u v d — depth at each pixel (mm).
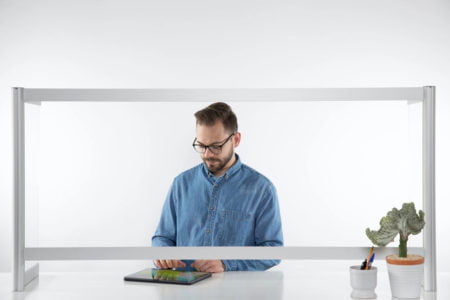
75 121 2910
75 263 2988
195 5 3086
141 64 3076
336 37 3078
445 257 3057
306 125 2867
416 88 1673
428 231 1661
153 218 2902
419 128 1741
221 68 3076
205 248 1695
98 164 2910
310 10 3084
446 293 1642
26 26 3084
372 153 2871
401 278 1569
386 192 2865
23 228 1705
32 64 3082
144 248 1705
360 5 3084
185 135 2879
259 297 1572
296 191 2865
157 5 3086
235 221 2484
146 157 2893
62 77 3078
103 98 1692
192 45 3078
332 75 3076
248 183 2494
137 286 1717
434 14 3076
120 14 3088
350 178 2869
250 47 3078
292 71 3078
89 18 3086
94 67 3078
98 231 2902
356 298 1578
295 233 2863
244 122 2861
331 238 2863
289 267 2953
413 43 3078
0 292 1676
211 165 2486
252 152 2865
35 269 1881
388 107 2867
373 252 1635
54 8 3088
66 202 2912
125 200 2895
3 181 3074
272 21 3078
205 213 2508
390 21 3080
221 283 1754
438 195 3062
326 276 1882
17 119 1690
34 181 1839
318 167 2869
